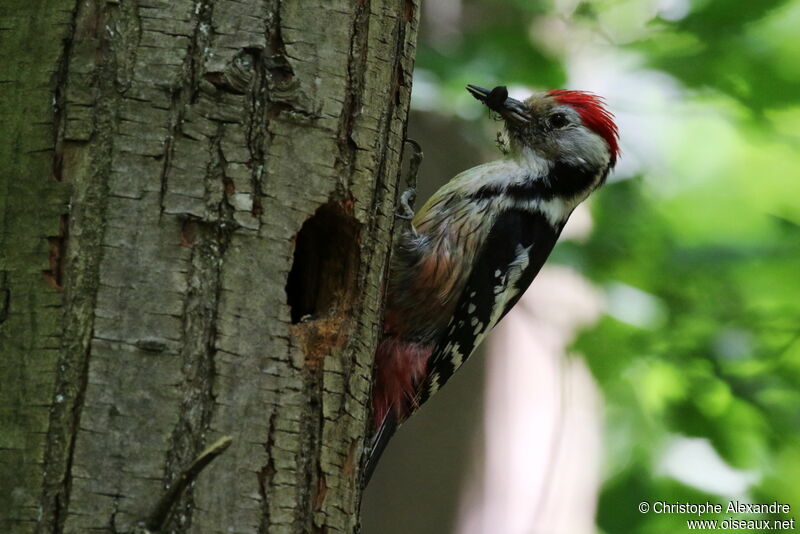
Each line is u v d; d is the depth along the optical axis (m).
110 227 5.82
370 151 6.79
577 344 14.30
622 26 14.77
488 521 14.25
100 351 5.71
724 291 14.54
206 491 5.80
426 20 14.08
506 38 13.83
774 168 16.73
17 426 5.63
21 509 5.54
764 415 13.23
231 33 6.12
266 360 6.08
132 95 5.91
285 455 6.11
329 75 6.49
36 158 5.88
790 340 13.80
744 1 13.87
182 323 5.86
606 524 14.23
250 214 6.10
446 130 14.04
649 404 14.56
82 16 5.96
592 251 14.41
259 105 6.21
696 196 16.50
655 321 14.16
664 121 16.34
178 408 5.78
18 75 5.95
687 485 14.03
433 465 14.21
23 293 5.77
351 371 6.77
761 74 14.20
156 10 5.99
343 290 6.93
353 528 6.65
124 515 5.59
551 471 13.94
